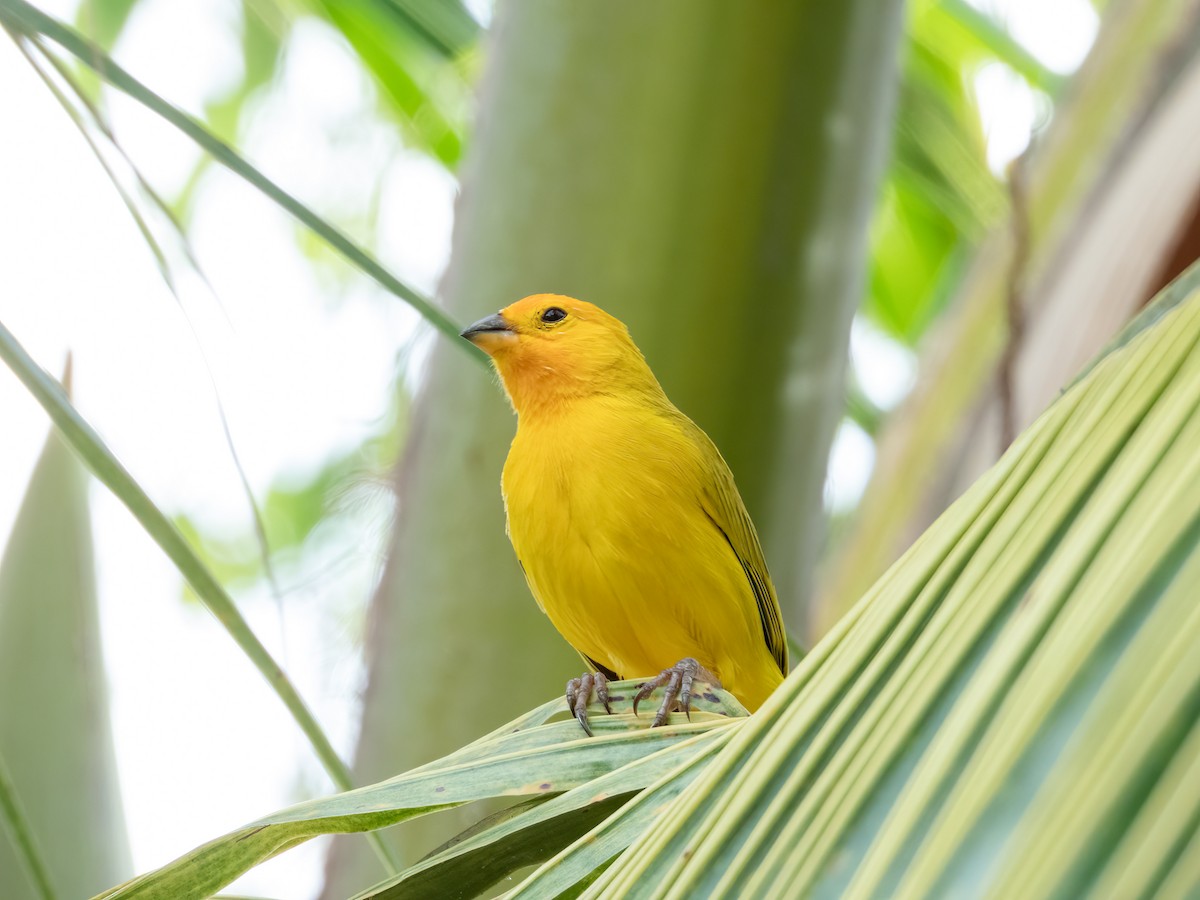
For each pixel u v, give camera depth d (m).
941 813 1.97
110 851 7.32
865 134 8.53
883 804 2.16
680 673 5.53
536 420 8.73
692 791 2.61
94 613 7.59
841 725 2.35
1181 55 8.99
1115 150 9.02
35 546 7.50
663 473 8.38
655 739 3.96
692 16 8.35
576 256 8.48
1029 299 8.95
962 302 9.47
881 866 1.98
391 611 8.53
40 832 7.16
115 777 7.46
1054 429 2.49
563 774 3.90
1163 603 1.88
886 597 2.54
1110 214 8.60
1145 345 2.45
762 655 8.91
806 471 8.58
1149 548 1.97
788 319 8.40
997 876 1.76
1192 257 8.04
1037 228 9.09
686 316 8.35
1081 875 1.67
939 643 2.29
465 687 8.22
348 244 4.81
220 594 3.91
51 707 7.36
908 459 9.33
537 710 4.84
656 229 8.40
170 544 3.94
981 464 9.02
